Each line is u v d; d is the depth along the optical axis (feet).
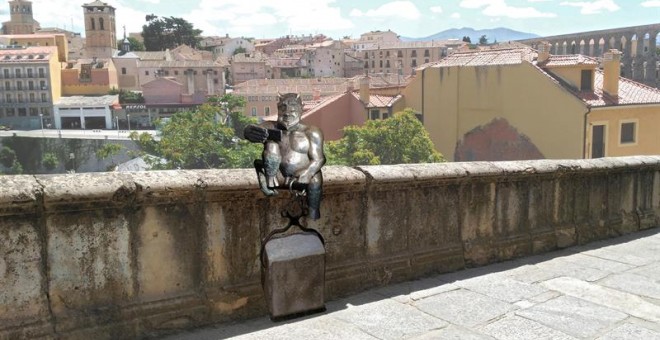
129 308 12.75
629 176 24.22
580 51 291.38
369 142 136.15
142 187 12.59
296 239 14.24
